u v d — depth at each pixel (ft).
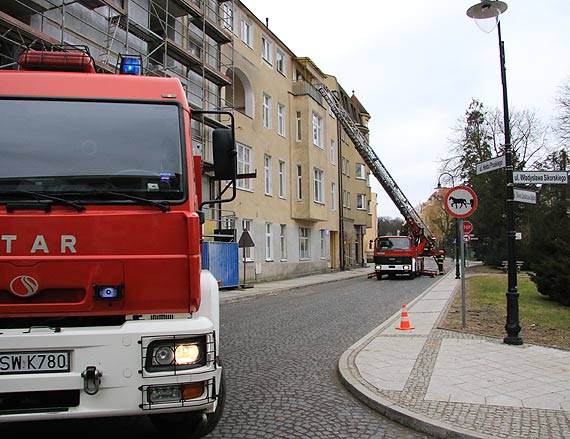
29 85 14.10
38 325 12.59
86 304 12.42
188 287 12.84
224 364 26.66
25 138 13.58
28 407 11.87
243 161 89.40
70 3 45.06
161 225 12.84
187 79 71.05
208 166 71.26
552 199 127.54
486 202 141.69
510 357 25.72
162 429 15.26
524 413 17.44
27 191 12.96
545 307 47.11
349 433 16.62
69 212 12.77
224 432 16.63
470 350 27.45
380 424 17.52
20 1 41.37
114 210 13.04
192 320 12.79
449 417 17.07
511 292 29.22
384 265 100.53
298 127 113.19
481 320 38.47
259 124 95.91
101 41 52.75
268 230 99.14
